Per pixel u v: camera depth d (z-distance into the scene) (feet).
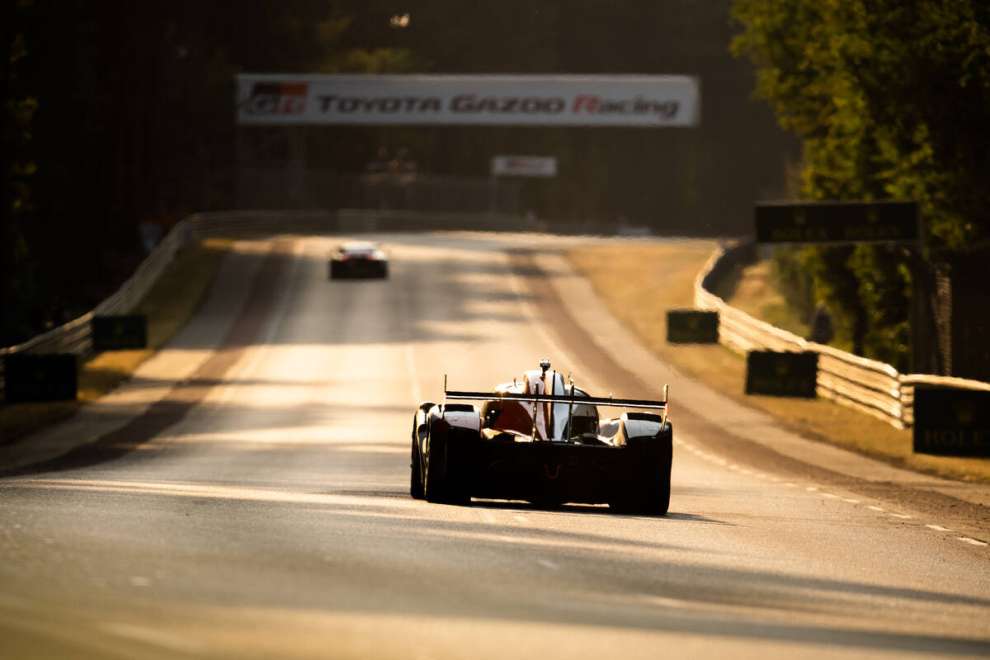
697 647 70.38
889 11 504.43
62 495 161.58
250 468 272.51
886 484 265.54
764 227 482.28
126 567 88.63
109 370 566.36
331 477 247.50
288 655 59.06
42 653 56.08
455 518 151.02
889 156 519.19
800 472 295.28
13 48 599.57
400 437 370.53
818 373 500.74
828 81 584.81
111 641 59.52
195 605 72.95
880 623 92.27
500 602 84.64
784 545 147.02
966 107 484.74
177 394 499.51
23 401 445.37
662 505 169.58
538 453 165.78
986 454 321.11
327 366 589.73
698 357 625.41
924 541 163.22
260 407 461.37
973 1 470.80
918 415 324.19
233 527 127.65
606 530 147.02
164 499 162.20
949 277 453.58
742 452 347.77
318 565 98.99
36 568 84.89
